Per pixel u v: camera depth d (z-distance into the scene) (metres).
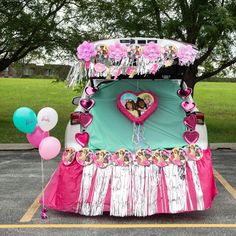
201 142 4.18
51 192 4.20
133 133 4.21
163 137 4.21
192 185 3.98
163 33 10.51
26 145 9.22
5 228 3.83
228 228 3.84
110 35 11.65
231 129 12.95
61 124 13.44
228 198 4.86
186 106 4.29
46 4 11.77
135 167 3.98
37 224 3.93
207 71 12.54
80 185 4.00
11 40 11.40
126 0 11.11
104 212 4.21
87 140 4.12
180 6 10.52
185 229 3.80
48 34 11.88
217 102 24.06
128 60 4.05
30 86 31.77
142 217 4.12
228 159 7.63
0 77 41.84
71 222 3.97
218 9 9.44
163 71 4.61
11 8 11.41
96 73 4.07
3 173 6.25
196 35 10.23
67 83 4.15
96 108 4.30
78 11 12.10
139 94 4.32
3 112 17.33
